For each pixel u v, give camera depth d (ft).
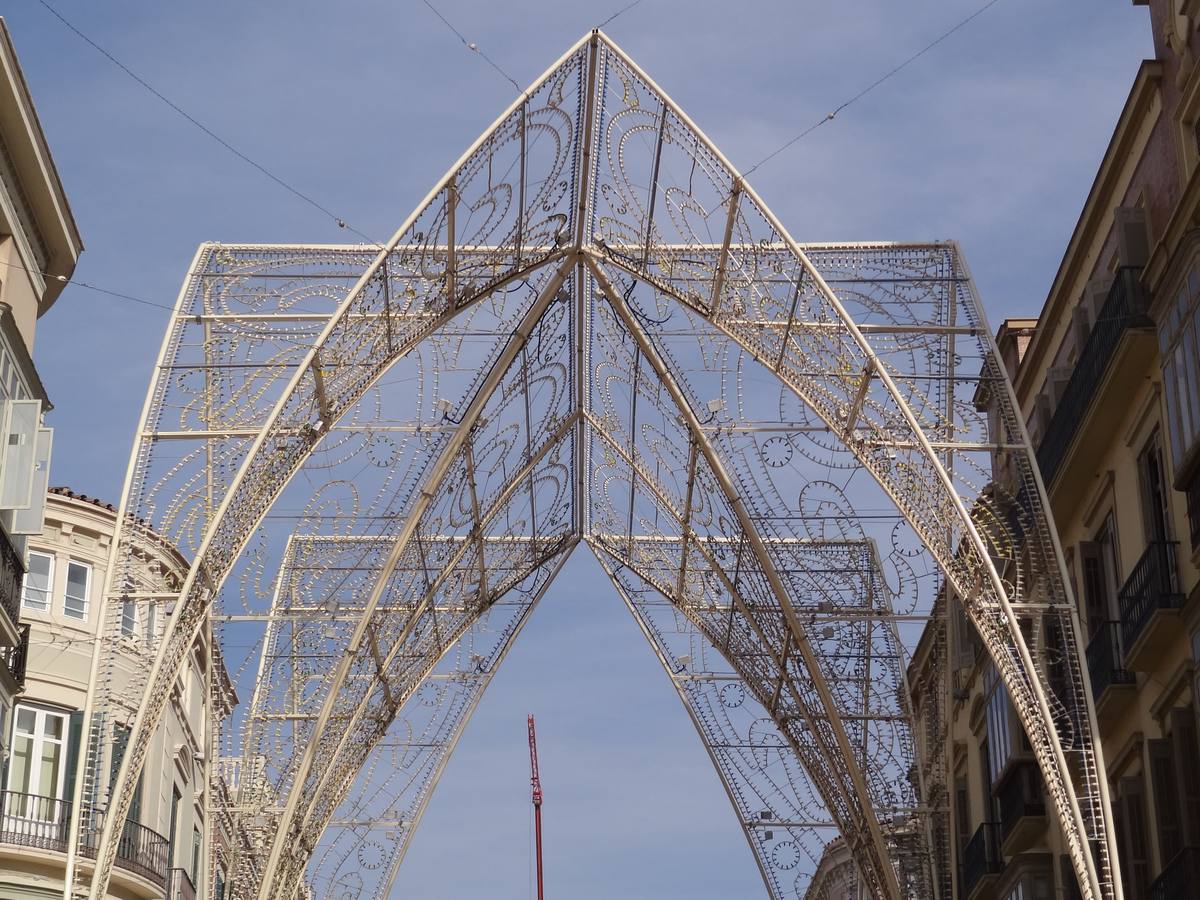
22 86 71.67
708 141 74.64
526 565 107.55
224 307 76.64
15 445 72.33
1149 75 74.54
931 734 98.02
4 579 71.36
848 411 75.72
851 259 77.77
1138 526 75.00
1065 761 67.10
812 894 103.30
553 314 87.97
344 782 104.58
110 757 72.13
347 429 88.58
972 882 95.50
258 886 94.94
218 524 72.38
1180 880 65.46
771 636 100.01
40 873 85.61
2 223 74.02
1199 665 65.46
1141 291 73.61
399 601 99.14
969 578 72.38
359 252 77.97
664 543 104.83
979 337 76.28
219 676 95.96
